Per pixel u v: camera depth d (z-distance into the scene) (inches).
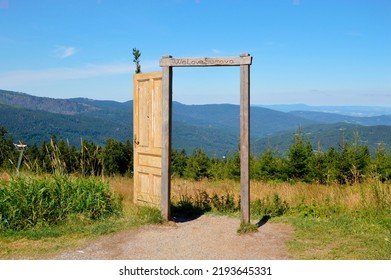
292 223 314.5
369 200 349.4
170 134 322.3
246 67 286.7
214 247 259.6
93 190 334.6
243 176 297.1
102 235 285.0
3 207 293.6
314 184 636.1
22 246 257.6
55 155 380.8
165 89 317.4
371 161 624.1
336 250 245.9
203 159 872.9
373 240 262.5
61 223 307.1
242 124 292.7
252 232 290.4
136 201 367.9
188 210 363.3
